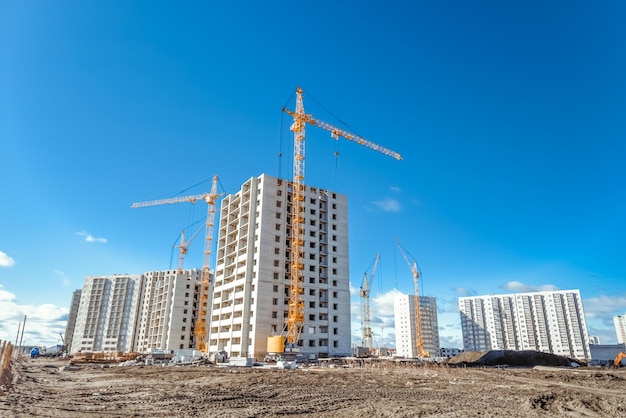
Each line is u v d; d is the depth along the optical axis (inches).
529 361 3294.8
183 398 1008.9
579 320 7637.8
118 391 1160.2
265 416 764.6
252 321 4018.2
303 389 1245.7
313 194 4790.8
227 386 1320.1
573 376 1891.0
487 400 1019.9
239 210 4741.6
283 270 4288.9
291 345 3651.6
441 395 1126.4
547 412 846.5
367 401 981.2
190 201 6840.6
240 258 4471.0
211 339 4697.3
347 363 3127.5
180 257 7436.0
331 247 4680.1
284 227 4458.7
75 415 729.6
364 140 5177.2
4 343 1139.9
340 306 4480.8
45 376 1775.3
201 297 6131.9
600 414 838.5
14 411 737.0
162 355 3686.0
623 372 2213.3
